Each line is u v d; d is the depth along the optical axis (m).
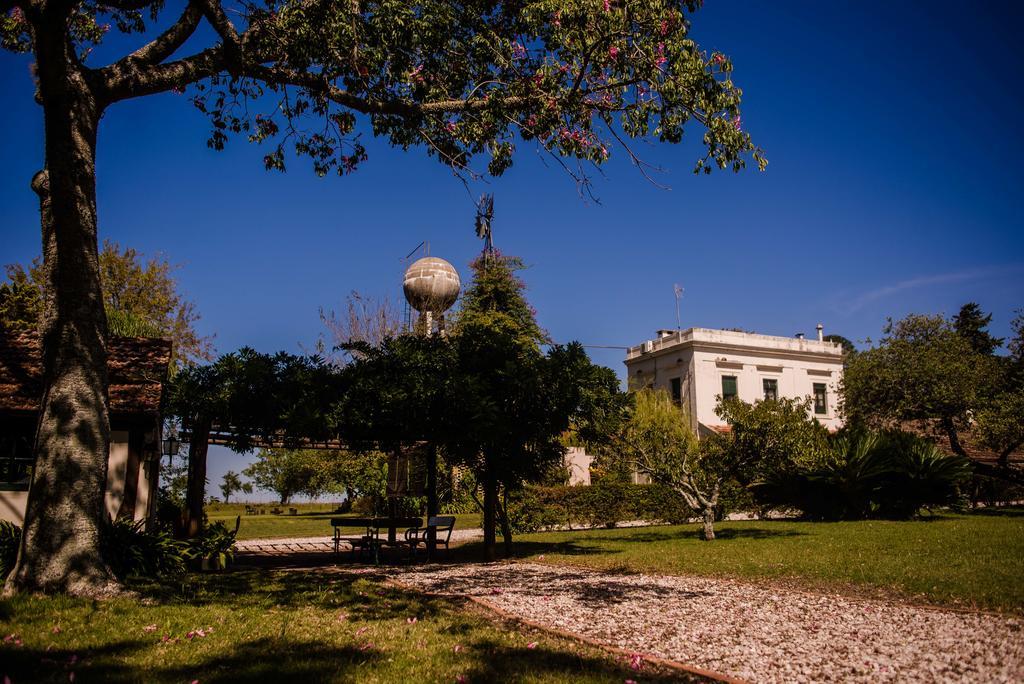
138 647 5.60
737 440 18.97
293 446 14.82
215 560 12.57
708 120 9.92
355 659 5.36
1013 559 11.83
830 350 43.12
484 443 13.58
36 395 12.09
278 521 31.86
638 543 17.91
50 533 7.75
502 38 10.68
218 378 13.06
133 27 12.38
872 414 35.28
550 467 16.08
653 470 19.00
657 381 42.59
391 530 17.95
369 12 10.10
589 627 6.92
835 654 5.82
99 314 8.39
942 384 32.00
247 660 5.27
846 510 25.00
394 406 12.90
